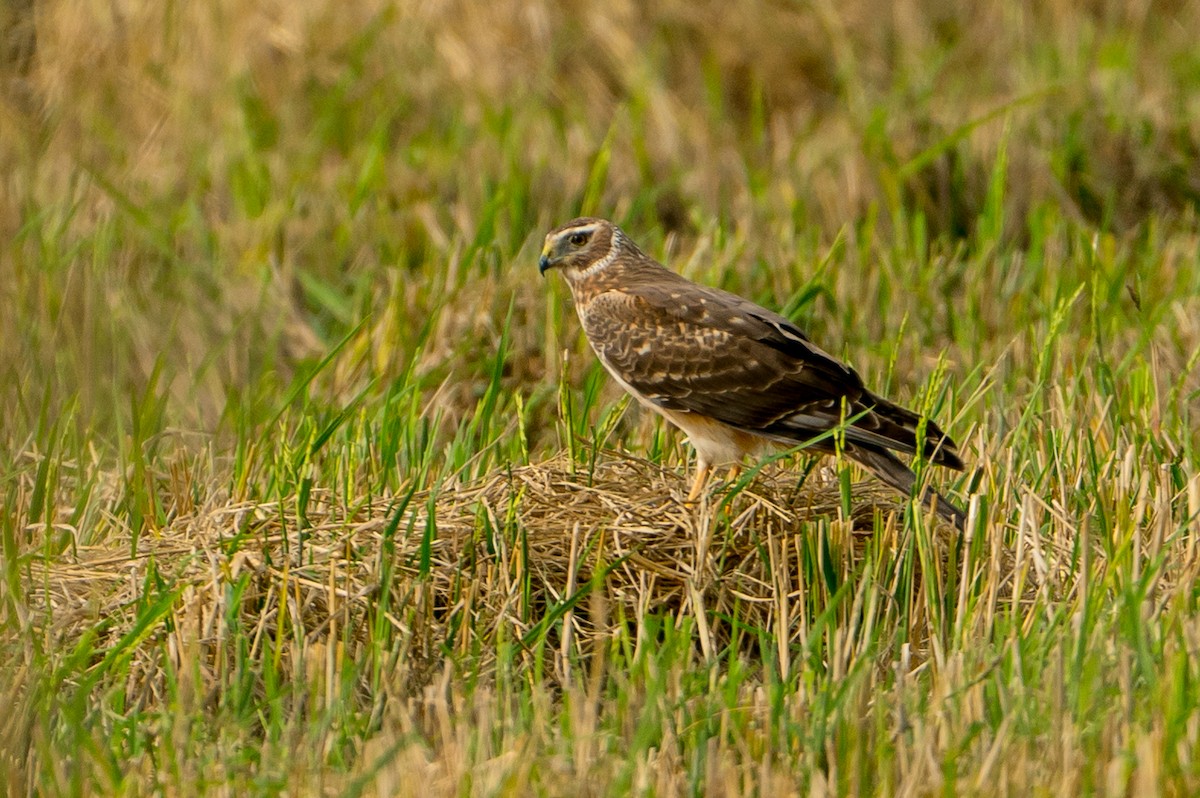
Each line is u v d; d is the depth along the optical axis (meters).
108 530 10.85
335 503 10.08
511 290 14.05
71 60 19.52
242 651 8.74
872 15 20.78
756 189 16.64
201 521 10.24
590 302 11.82
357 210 16.41
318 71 19.36
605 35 19.64
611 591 9.55
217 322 14.70
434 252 15.30
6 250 15.38
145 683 8.78
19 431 12.59
